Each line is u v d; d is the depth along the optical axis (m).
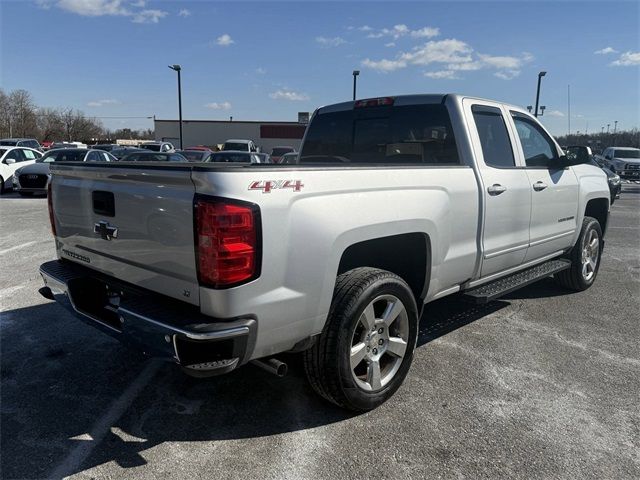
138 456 2.87
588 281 6.15
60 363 4.03
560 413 3.36
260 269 2.60
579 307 5.56
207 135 61.19
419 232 3.47
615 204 17.58
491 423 3.23
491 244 4.23
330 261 2.90
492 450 2.95
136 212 2.89
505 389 3.67
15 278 6.39
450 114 4.23
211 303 2.57
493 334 4.73
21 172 16.16
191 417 3.28
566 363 4.11
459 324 4.88
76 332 4.65
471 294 4.17
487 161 4.31
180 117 33.41
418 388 3.67
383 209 3.17
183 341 2.56
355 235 3.02
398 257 3.75
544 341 4.57
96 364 4.02
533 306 5.57
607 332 4.81
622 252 8.77
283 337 2.81
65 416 3.27
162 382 3.74
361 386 3.20
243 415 3.31
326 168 2.88
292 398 3.53
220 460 2.84
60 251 3.78
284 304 2.74
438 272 3.72
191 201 2.56
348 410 3.31
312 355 3.08
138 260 2.95
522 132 4.92
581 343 4.53
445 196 3.67
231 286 2.53
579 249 5.82
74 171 3.34
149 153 15.61
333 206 2.90
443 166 3.76
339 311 3.02
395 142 4.64
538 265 5.30
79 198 3.36
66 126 91.88
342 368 3.06
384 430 3.14
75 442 3.00
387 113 4.67
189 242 2.60
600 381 3.81
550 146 5.34
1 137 83.25
